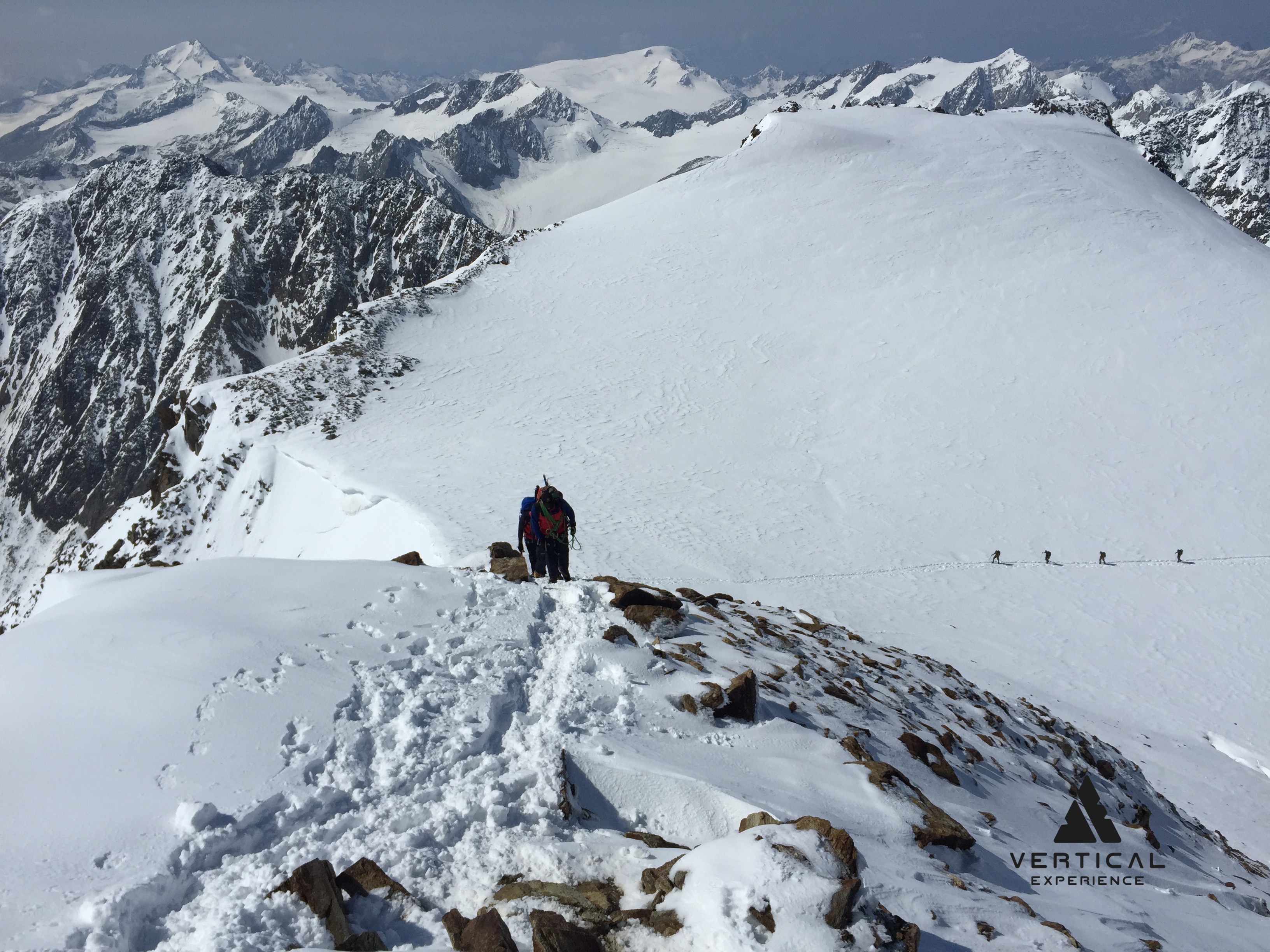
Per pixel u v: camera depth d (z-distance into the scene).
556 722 6.55
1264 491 40.62
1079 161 81.81
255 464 44.62
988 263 64.50
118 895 4.15
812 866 4.57
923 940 4.61
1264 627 29.73
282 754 5.63
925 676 13.77
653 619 9.23
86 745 5.43
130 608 7.35
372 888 4.60
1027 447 44.53
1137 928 6.20
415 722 6.23
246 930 4.16
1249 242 76.12
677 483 39.25
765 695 8.45
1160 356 52.75
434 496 33.91
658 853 5.23
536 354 56.47
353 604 7.95
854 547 34.16
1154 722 22.80
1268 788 19.30
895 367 52.97
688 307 61.72
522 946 4.22
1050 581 32.81
